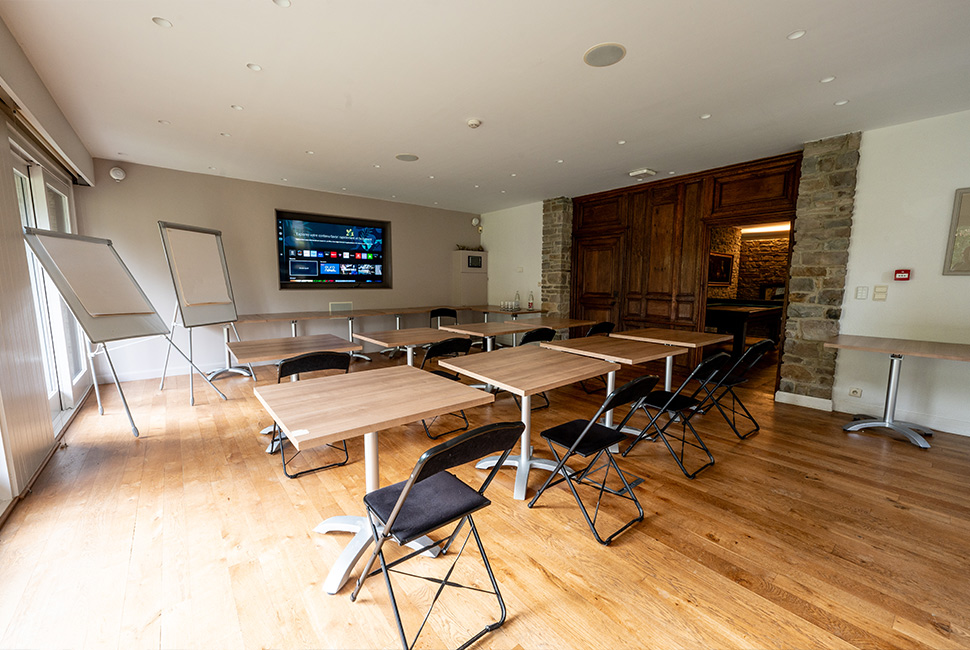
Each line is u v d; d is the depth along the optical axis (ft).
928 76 8.16
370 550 5.94
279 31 6.70
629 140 12.03
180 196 15.57
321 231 19.45
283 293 18.40
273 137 11.77
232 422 11.12
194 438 10.04
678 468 8.68
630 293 18.60
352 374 7.36
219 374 16.46
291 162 14.37
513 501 7.41
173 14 6.25
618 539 6.31
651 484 8.00
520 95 9.07
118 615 4.78
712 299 24.26
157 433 10.34
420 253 22.85
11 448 7.04
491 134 11.51
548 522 6.76
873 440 10.18
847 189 11.59
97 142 12.18
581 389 15.01
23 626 4.60
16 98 7.11
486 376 7.32
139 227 14.83
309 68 7.89
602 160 14.11
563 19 6.38
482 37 6.87
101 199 14.06
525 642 4.52
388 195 20.12
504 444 4.56
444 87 8.67
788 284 13.01
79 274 9.19
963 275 10.19
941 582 5.42
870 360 11.69
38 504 7.09
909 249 10.86
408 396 5.97
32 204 10.45
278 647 4.42
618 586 5.34
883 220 11.18
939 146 10.28
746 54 7.36
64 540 6.13
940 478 8.24
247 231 17.20
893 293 11.16
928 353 8.96
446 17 6.33
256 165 14.79
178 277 12.53
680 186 16.39
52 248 8.76
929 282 10.64
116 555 5.81
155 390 14.12
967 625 4.74
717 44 7.05
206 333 16.63
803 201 12.41
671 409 8.55
